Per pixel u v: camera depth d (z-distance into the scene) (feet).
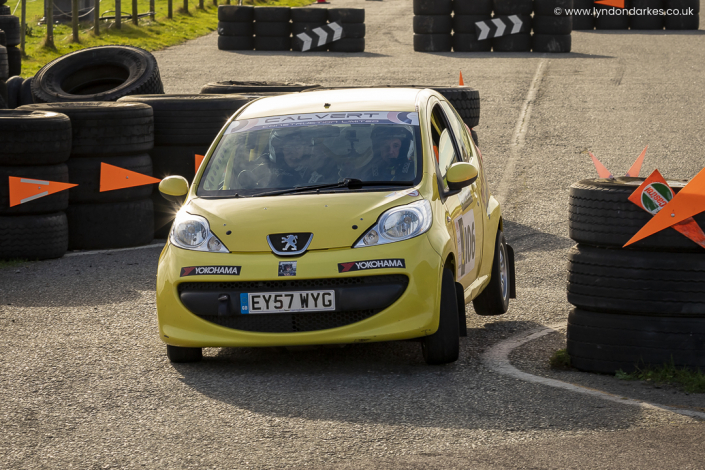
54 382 66.85
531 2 391.04
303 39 407.85
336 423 55.93
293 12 410.72
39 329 84.12
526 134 225.35
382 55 393.70
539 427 54.08
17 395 63.72
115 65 191.52
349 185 72.18
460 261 73.82
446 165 78.84
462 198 78.23
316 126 78.79
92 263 119.03
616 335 65.57
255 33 414.41
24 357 74.18
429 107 81.56
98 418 58.34
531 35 393.50
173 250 70.18
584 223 66.28
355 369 68.95
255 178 74.74
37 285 105.29
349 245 66.28
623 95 276.62
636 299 64.54
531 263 114.73
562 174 181.88
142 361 72.59
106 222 129.29
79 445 53.31
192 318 68.08
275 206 69.82
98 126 126.31
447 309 68.23
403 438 52.80
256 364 71.41
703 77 305.12
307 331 66.28
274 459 50.01
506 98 277.03
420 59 375.86
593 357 66.54
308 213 68.44
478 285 80.18
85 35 435.53
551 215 147.54
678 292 63.62
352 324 65.72
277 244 66.69
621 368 65.57
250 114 83.10
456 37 400.26
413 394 61.67
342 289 65.36
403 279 66.28
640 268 64.34
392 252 66.18
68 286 104.47
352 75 333.21
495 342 78.02
